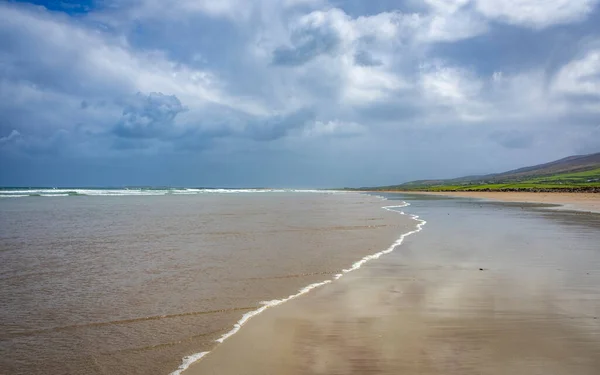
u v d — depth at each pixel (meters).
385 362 5.80
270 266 12.16
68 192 95.69
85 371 5.63
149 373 5.55
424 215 31.06
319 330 7.08
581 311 8.02
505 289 9.69
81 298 8.91
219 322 7.49
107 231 19.98
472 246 15.96
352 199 67.50
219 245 15.84
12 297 8.95
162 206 42.25
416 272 11.52
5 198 61.59
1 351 6.25
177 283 10.17
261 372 5.53
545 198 61.09
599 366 5.66
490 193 88.31
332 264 12.52
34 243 16.20
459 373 5.45
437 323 7.39
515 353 6.08
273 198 71.88
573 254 14.26
